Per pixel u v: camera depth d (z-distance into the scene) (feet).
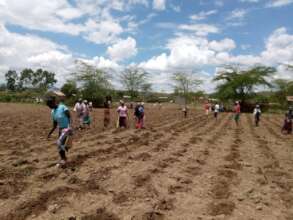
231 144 53.62
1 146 43.57
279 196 26.00
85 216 20.16
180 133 66.74
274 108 198.18
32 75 398.83
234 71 209.97
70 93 197.26
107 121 70.33
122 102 70.64
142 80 253.24
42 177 28.04
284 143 57.52
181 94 254.68
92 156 38.09
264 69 203.51
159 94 310.24
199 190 26.78
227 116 140.15
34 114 110.42
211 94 218.59
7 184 25.76
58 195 23.63
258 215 21.89
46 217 20.11
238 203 24.09
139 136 57.67
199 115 140.67
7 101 238.27
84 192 24.58
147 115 130.72
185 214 21.53
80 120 66.54
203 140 57.31
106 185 26.91
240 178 31.07
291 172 34.42
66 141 31.68
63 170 30.76
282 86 199.93
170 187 27.22
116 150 42.80
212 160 39.47
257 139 61.62
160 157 39.40
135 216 20.49
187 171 33.17
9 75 390.01
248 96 203.10
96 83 195.21
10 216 19.92
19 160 34.09
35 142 47.14
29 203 21.94
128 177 29.55
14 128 65.92
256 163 38.50
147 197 24.31
